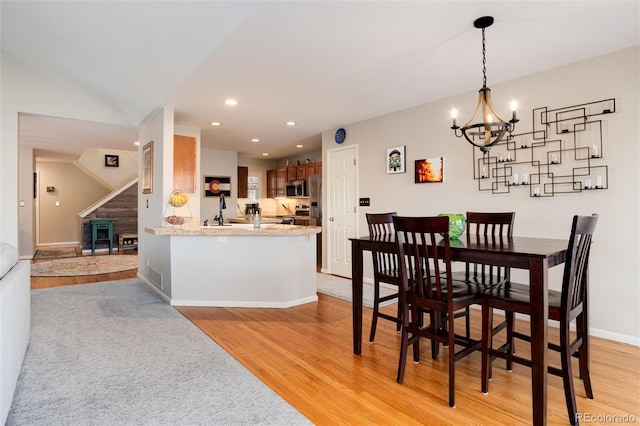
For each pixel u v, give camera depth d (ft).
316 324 10.82
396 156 14.79
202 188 22.97
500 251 6.34
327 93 12.42
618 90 9.30
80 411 6.21
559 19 7.69
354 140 16.79
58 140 19.40
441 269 12.82
